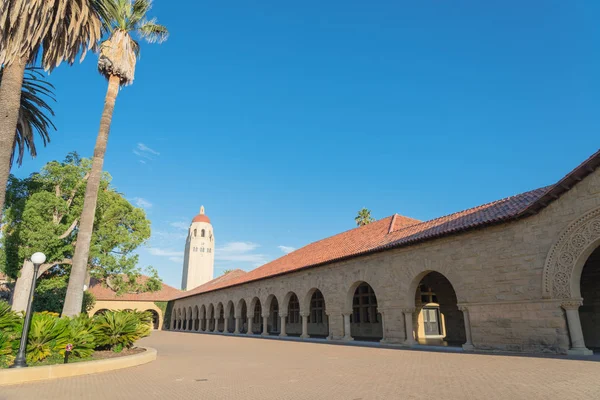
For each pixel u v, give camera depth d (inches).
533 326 458.9
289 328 1379.2
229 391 281.0
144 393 279.4
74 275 559.8
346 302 787.4
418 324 933.8
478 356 444.8
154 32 700.0
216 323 1539.1
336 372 358.6
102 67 656.4
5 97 498.9
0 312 419.5
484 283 519.8
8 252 864.9
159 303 2278.5
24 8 481.1
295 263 1075.3
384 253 700.7
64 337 428.8
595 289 574.9
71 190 976.3
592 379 273.0
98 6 622.8
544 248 462.0
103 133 633.0
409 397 240.8
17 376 328.5
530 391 241.8
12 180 928.3
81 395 274.2
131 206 1170.6
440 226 642.2
